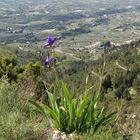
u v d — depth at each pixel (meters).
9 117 1.50
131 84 18.84
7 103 1.72
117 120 1.59
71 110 1.54
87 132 1.46
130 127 1.55
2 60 5.77
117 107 1.62
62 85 1.58
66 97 1.56
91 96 1.60
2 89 1.82
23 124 1.42
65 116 1.55
